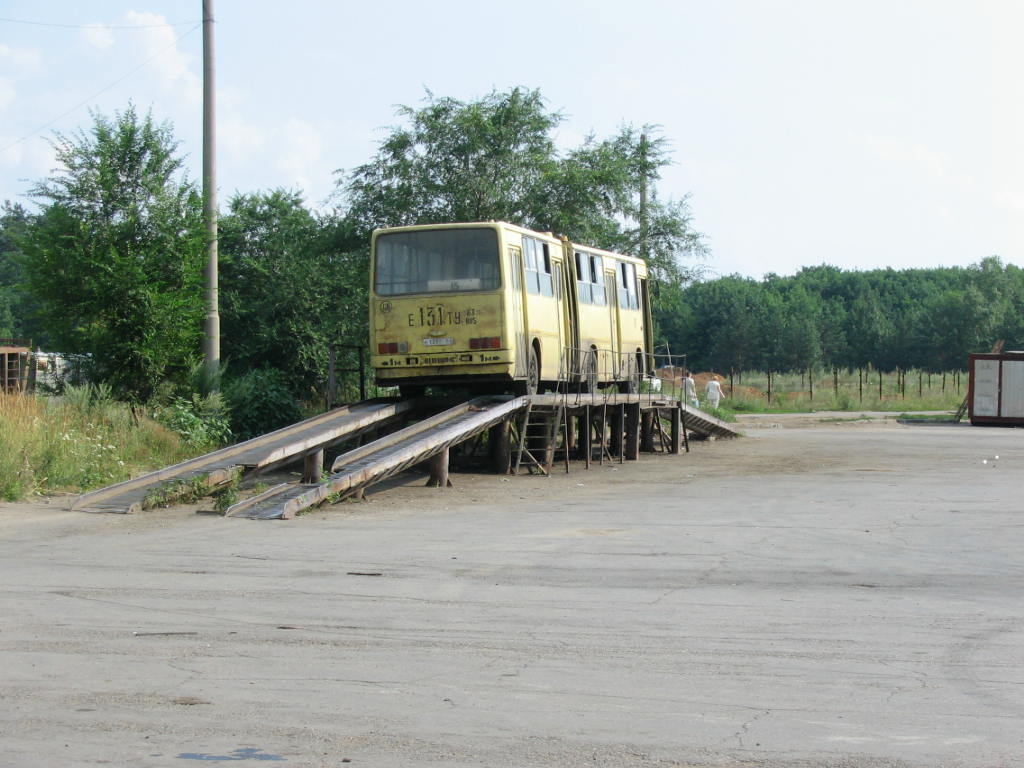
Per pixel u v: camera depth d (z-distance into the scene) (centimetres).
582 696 701
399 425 2414
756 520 1579
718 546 1325
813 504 1794
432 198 3347
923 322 12631
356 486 1742
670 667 770
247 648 822
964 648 827
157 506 1672
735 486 2114
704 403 5062
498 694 705
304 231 3538
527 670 762
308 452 1853
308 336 3388
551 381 2514
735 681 736
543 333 2423
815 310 13550
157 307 2405
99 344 2394
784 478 2292
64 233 2400
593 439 3238
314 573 1137
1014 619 927
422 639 851
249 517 1584
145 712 666
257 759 586
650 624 903
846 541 1370
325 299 3431
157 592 1035
